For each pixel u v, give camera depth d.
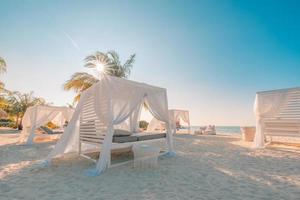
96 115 4.35
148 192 2.44
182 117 14.64
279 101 6.23
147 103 5.05
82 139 4.88
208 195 2.32
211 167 3.80
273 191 2.46
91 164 4.05
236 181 2.89
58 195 2.34
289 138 9.76
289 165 3.95
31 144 7.62
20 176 3.18
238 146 6.95
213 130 13.83
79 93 12.71
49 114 8.59
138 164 3.77
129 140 4.30
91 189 2.55
